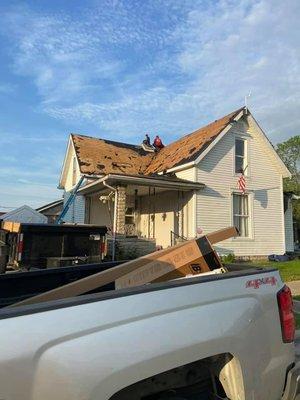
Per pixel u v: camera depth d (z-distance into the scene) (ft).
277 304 9.39
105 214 73.51
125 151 83.56
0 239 37.81
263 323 8.89
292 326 9.57
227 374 8.36
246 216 69.41
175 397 8.31
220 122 71.87
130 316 7.06
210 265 10.34
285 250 73.26
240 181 68.49
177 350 7.27
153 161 81.10
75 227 36.76
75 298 6.87
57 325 6.40
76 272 12.55
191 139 75.56
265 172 72.13
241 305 8.58
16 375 5.88
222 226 65.82
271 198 72.33
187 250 10.35
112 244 54.65
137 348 6.87
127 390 7.74
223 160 67.41
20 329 6.13
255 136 71.61
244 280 8.98
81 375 6.29
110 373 6.52
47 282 12.10
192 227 63.46
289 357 9.34
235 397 8.25
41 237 35.29
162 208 71.15
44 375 6.06
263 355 8.70
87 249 37.29
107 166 74.23
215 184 65.98
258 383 8.44
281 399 9.05
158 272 10.12
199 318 7.81
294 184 149.28
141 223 77.10
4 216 88.58
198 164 64.64
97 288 10.12
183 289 7.94
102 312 6.84
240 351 8.23
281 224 72.79
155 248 58.29
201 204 64.08
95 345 6.53
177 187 62.08
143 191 69.36
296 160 150.92
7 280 11.50
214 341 7.80
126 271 9.96
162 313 7.44
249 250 68.18
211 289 8.31
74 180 81.66
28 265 34.35
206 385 8.82
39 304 6.58
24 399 5.87
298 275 41.52
